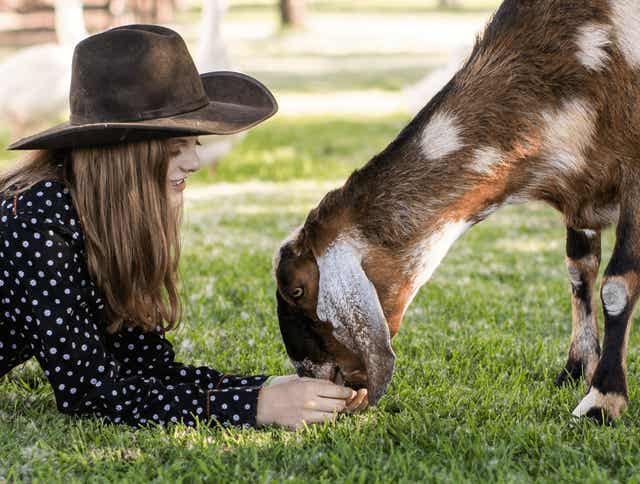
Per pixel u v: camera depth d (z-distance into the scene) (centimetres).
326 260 400
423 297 636
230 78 421
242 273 688
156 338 425
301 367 421
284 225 916
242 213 977
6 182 392
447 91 426
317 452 374
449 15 4016
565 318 598
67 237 377
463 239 860
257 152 1374
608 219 444
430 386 455
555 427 400
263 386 411
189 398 397
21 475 357
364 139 1493
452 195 412
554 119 418
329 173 1239
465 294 643
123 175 374
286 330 418
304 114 1791
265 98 411
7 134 1491
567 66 416
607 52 414
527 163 421
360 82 2262
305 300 406
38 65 1197
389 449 383
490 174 416
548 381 476
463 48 1107
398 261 409
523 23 425
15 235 372
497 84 420
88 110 370
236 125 377
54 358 378
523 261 767
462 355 510
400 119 1712
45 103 1189
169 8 3144
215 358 498
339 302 395
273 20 3769
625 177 422
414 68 2497
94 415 398
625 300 418
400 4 4594
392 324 418
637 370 490
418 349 518
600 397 416
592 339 474
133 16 2836
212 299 618
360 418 416
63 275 375
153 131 362
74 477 354
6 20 2662
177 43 378
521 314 598
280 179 1205
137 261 384
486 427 402
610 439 387
